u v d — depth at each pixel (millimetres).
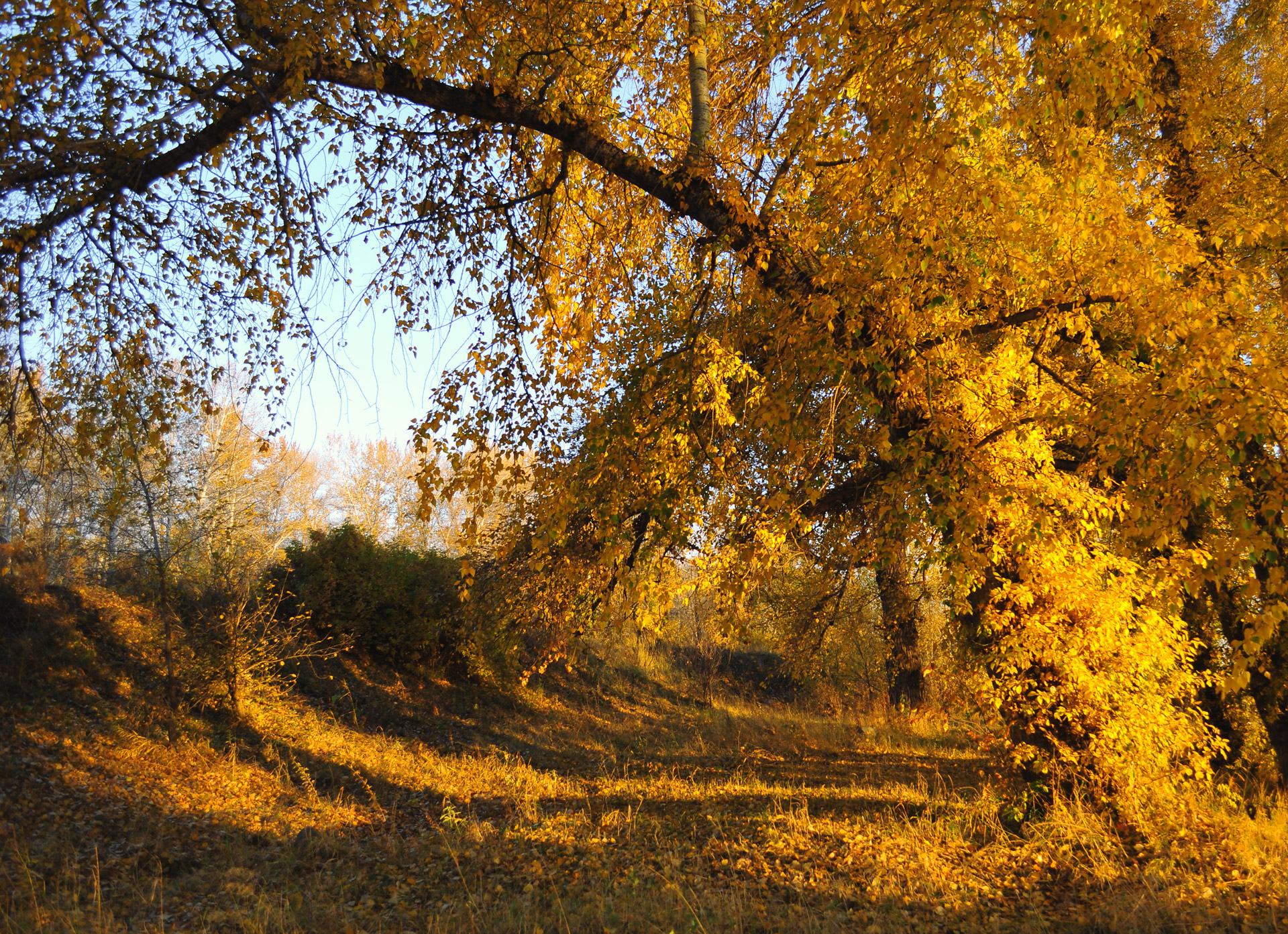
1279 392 4820
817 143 6328
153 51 5859
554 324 8250
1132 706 7199
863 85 5879
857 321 5988
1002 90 5781
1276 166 8117
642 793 11086
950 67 5586
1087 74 5004
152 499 8078
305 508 36562
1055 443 8055
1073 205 5758
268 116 5895
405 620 18875
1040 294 6473
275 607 15195
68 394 6531
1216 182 7887
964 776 12250
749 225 6715
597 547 9039
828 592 12062
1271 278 7859
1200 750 7922
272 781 10531
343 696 15766
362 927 5691
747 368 6555
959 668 8164
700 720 21734
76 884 6262
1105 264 5793
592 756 15648
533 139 8023
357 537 19281
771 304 6965
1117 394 5457
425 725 16172
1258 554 4820
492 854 7445
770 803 9859
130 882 6582
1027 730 7383
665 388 7461
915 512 6402
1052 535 6488
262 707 13180
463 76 6863
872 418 7355
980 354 6949
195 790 9500
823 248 6773
